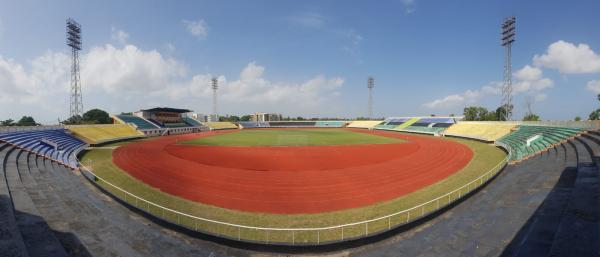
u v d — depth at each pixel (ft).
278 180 73.51
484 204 48.24
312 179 74.59
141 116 245.45
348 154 118.21
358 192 62.49
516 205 43.47
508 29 169.07
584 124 104.58
